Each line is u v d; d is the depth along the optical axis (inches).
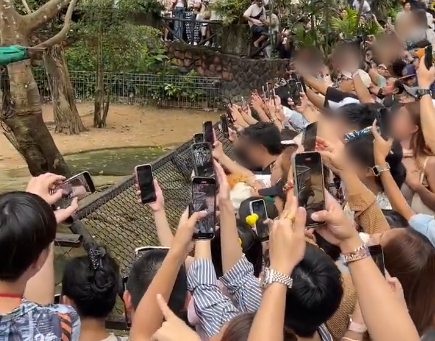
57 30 426.3
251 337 60.7
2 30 219.8
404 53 237.5
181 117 482.6
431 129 127.6
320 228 69.9
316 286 69.2
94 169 339.9
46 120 451.2
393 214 104.6
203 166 89.6
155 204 98.0
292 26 459.5
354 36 380.2
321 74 237.0
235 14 519.8
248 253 97.8
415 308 78.2
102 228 140.3
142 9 522.0
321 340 74.6
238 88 507.5
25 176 320.5
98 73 439.5
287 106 201.9
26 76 228.4
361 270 66.5
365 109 139.3
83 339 86.7
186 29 542.3
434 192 129.3
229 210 88.8
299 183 71.4
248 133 146.3
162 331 64.7
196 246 87.8
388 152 113.9
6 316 64.7
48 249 68.9
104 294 86.7
